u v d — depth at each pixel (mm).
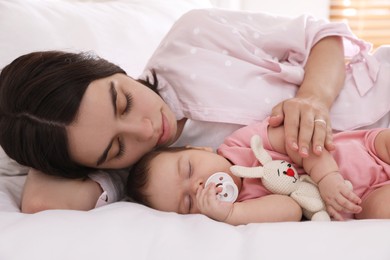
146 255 529
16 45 1082
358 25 2105
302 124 797
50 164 812
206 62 986
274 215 717
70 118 745
